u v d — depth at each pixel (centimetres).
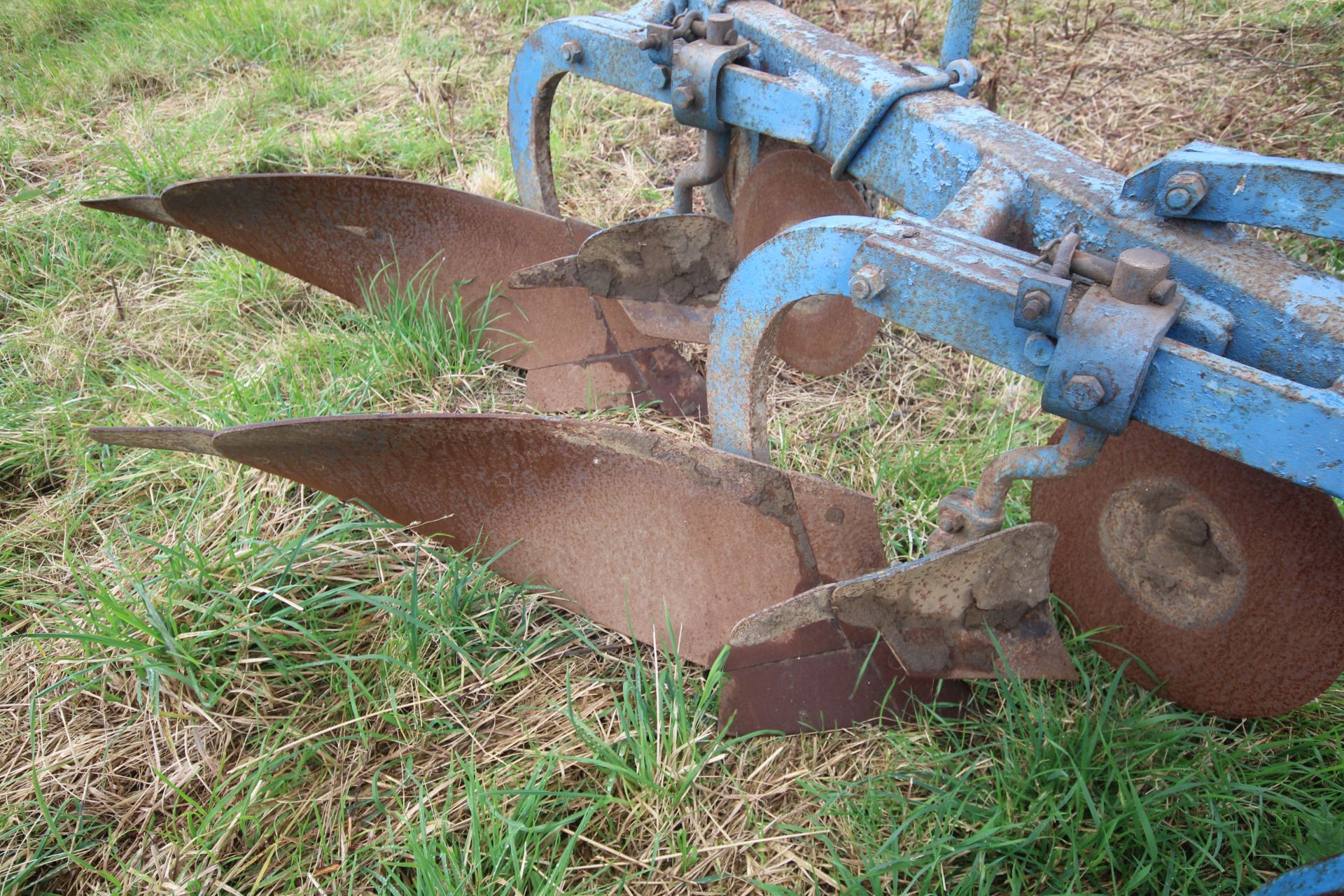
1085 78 432
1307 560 177
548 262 269
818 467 267
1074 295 154
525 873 177
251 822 187
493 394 297
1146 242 171
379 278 310
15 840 187
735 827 188
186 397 286
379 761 199
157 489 263
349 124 427
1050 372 152
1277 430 140
